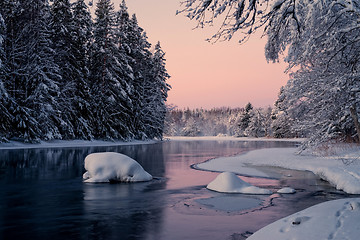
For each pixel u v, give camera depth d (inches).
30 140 1405.0
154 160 955.3
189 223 293.3
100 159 562.3
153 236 255.3
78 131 1737.2
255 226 284.5
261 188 458.0
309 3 284.4
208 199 403.5
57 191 454.0
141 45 2472.9
